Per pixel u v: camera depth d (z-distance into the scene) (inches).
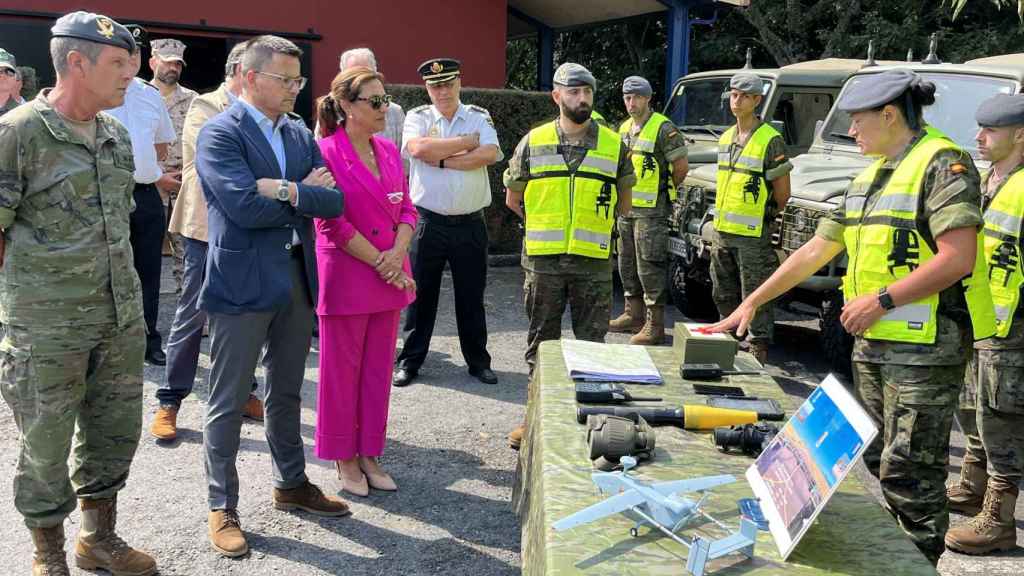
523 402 186.5
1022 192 124.6
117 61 99.3
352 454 138.6
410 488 143.5
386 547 124.3
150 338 201.3
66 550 120.6
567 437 91.5
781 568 66.1
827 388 75.5
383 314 136.4
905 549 69.1
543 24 504.1
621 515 74.9
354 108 128.9
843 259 189.8
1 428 161.6
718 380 111.2
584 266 158.9
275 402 128.5
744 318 113.5
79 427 111.3
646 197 226.2
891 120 96.5
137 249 194.1
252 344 119.2
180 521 129.6
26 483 105.5
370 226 132.0
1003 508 129.6
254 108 118.6
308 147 125.7
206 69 478.3
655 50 688.4
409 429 169.2
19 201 98.7
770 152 195.8
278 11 347.6
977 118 131.6
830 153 244.1
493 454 158.6
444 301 275.4
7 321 102.0
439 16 377.1
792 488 71.7
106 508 113.9
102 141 104.8
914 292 93.1
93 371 109.0
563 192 156.3
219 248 116.8
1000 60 222.1
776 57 621.9
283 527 129.0
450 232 187.0
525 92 331.3
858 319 97.9
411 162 187.3
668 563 66.6
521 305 276.2
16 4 306.7
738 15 658.2
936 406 96.0
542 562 70.2
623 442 84.2
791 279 108.8
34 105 99.4
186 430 164.1
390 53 370.9
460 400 186.5
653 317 231.5
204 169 114.6
